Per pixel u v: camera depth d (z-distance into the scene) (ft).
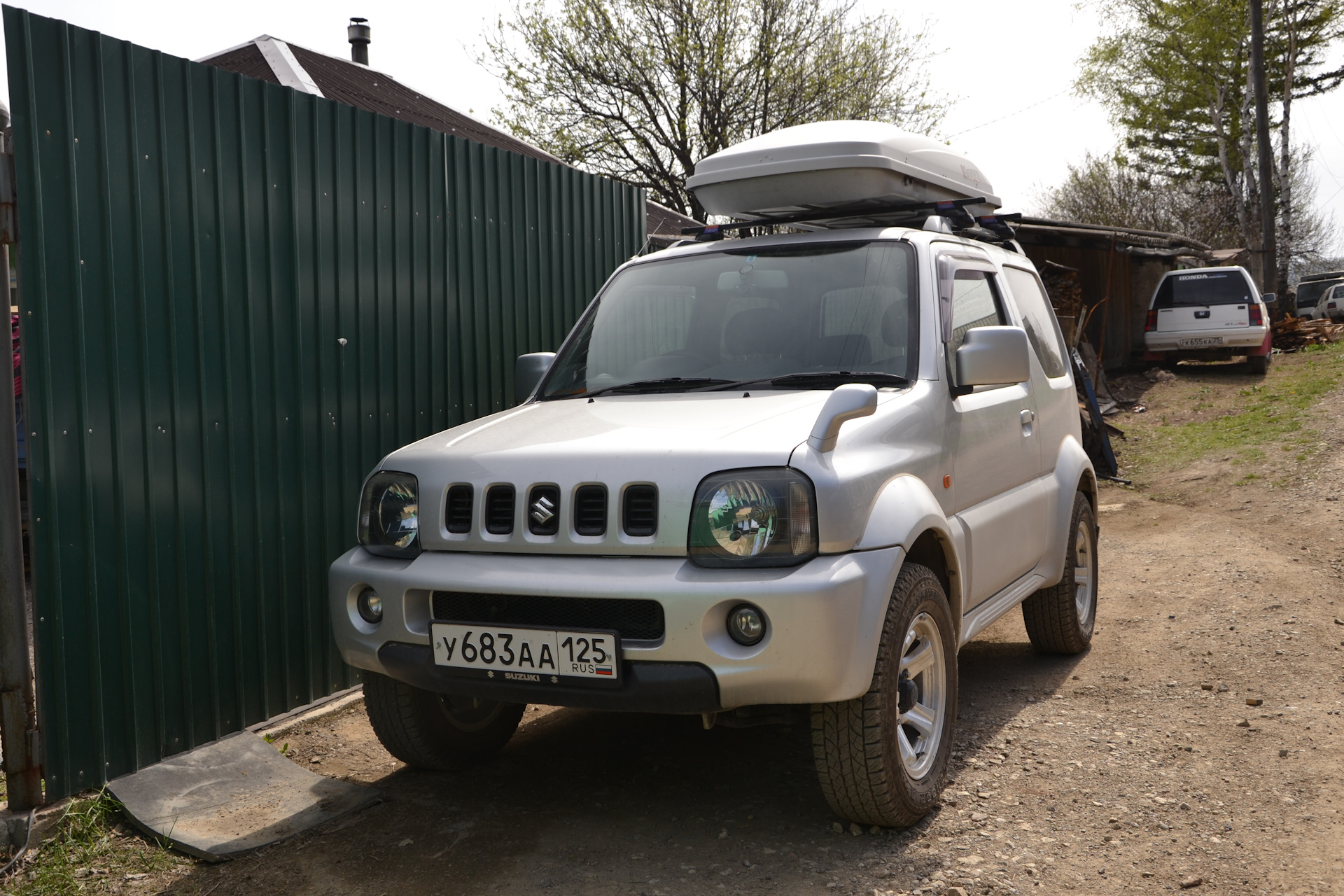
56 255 11.37
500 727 13.52
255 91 13.97
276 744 14.06
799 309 12.84
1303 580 20.26
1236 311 55.16
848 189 14.21
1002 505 13.61
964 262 14.21
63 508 11.51
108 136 11.93
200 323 13.16
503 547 10.20
